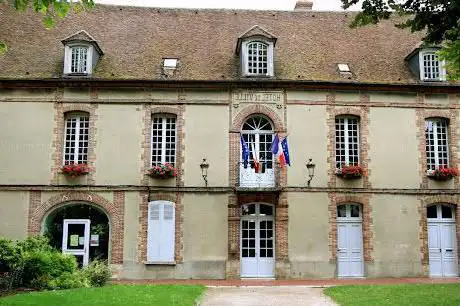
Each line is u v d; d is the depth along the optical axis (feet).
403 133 61.36
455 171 60.34
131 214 58.13
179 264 57.52
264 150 61.00
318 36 69.56
